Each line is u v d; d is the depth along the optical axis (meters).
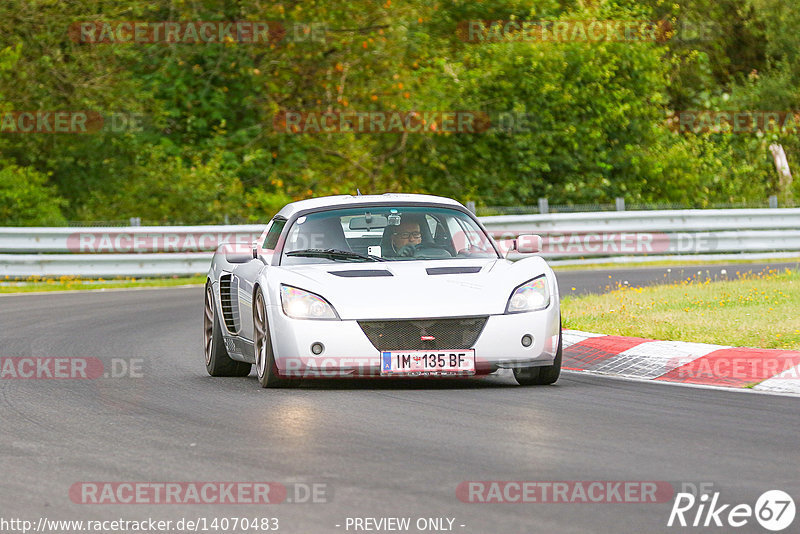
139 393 34.09
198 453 24.66
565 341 43.22
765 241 95.38
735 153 123.69
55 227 85.38
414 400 31.55
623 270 85.75
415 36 107.75
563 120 107.75
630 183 109.31
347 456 24.03
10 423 28.92
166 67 103.62
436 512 19.45
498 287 33.53
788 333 40.06
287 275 34.28
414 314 32.44
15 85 96.62
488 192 106.56
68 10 98.12
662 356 38.34
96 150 98.69
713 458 23.53
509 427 27.22
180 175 96.88
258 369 35.09
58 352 44.97
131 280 83.62
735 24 146.50
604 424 27.58
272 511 19.70
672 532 18.28
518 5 118.94
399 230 36.81
